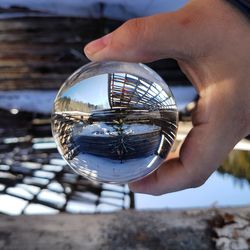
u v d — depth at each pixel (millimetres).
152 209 280
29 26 639
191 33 170
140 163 160
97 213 278
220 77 177
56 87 691
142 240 250
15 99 720
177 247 244
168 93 161
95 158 158
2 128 722
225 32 171
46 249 244
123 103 151
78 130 154
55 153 636
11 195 481
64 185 517
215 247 244
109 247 245
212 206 281
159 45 168
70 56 656
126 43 164
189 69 188
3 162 603
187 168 192
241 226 256
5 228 262
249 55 173
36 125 744
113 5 604
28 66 668
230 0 170
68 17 630
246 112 182
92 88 151
